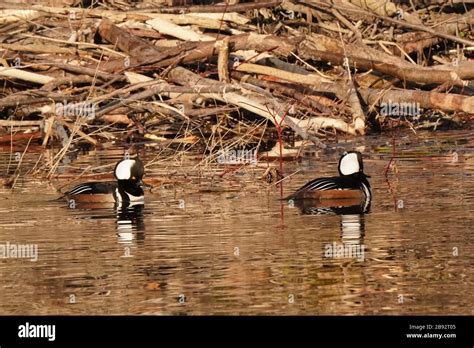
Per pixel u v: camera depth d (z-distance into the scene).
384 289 10.34
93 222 13.52
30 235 12.78
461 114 21.55
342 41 21.22
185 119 20.27
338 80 21.34
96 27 21.41
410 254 11.52
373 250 11.70
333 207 14.17
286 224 13.10
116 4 23.73
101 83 20.84
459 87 21.44
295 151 18.25
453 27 23.81
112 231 12.92
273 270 11.00
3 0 22.53
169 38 21.50
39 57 21.25
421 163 17.30
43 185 16.36
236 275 10.86
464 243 11.91
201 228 12.98
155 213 14.05
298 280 10.64
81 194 14.97
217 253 11.70
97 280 10.79
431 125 21.11
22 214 14.11
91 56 21.34
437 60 23.33
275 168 16.59
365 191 14.57
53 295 10.33
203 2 24.81
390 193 14.97
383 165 17.20
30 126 21.03
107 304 10.05
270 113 18.31
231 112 20.52
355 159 14.69
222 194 15.34
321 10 22.84
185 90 19.39
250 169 17.17
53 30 21.45
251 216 13.66
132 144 20.20
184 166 17.56
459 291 10.23
